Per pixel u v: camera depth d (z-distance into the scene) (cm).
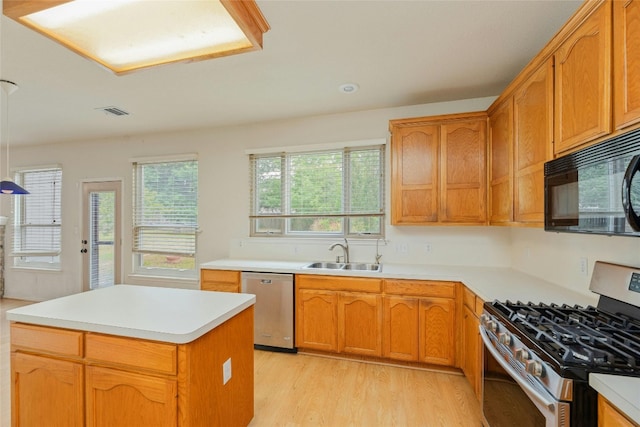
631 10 115
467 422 200
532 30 193
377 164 341
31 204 498
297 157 370
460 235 313
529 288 214
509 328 149
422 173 291
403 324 266
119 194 448
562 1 166
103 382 144
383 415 207
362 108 333
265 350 308
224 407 163
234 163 394
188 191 418
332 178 356
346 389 238
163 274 428
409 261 326
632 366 105
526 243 269
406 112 328
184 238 417
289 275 298
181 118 363
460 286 253
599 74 131
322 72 249
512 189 224
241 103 316
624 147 109
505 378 154
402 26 189
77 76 253
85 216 465
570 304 175
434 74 254
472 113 275
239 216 392
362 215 341
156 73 250
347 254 337
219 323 154
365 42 206
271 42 205
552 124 170
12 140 461
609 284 163
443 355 257
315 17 179
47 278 486
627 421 89
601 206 121
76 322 149
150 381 138
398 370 267
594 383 101
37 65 234
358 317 278
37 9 98
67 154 473
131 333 139
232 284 315
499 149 250
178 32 113
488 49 216
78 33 112
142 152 435
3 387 236
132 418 141
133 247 435
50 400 154
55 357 154
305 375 259
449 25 188
